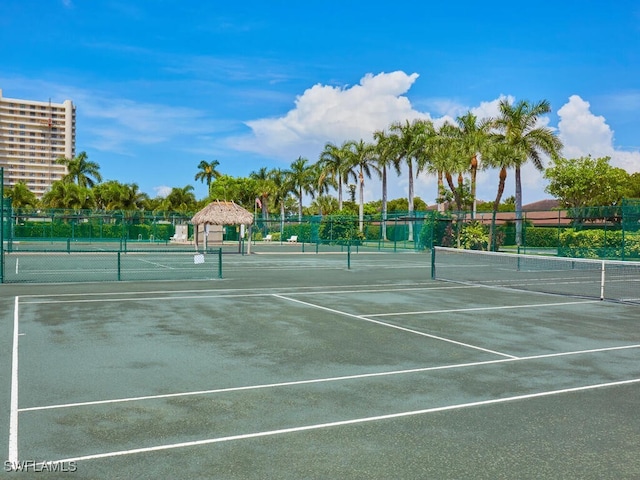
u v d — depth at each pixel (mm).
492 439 5605
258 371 8219
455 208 61906
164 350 9602
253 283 21453
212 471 4820
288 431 5785
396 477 4738
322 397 6953
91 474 4746
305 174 87125
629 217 32188
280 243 61281
